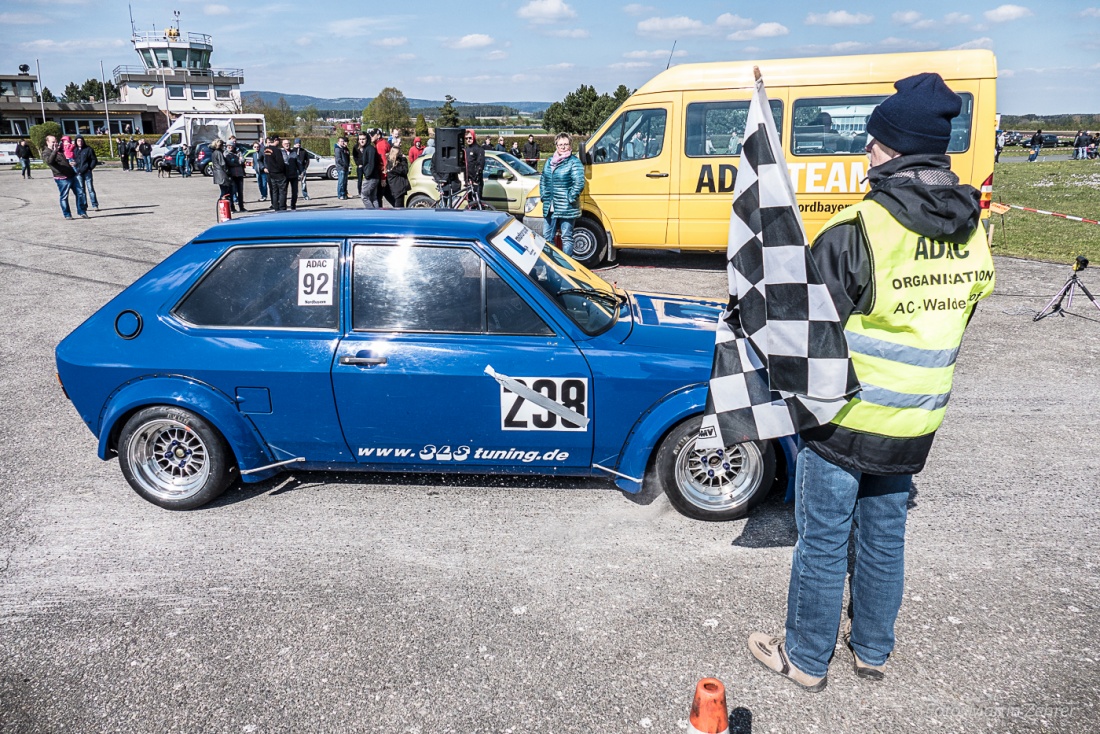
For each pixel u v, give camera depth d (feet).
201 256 13.41
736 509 13.01
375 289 12.94
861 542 9.05
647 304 14.90
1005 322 26.25
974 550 12.34
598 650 10.05
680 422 12.66
